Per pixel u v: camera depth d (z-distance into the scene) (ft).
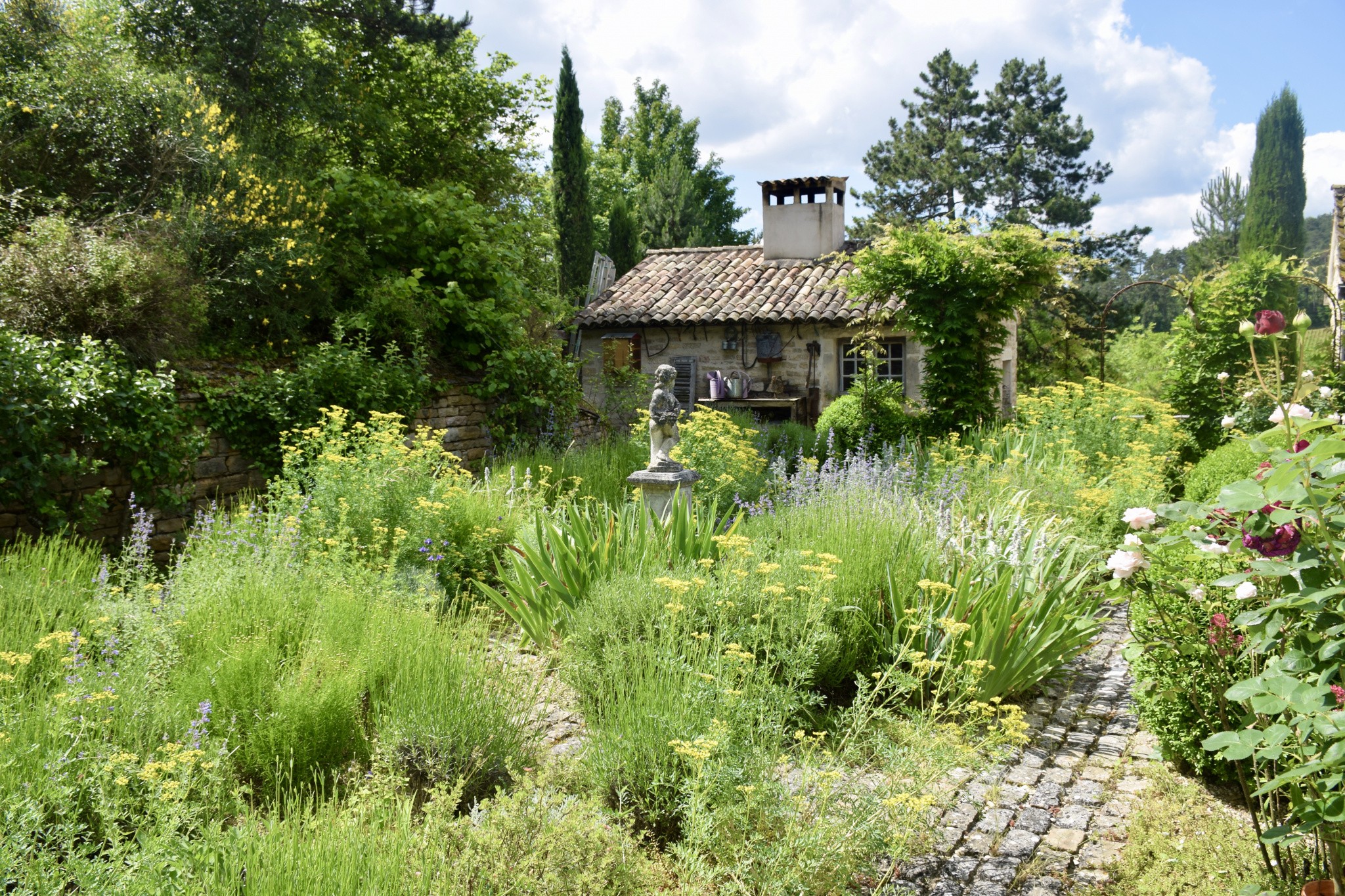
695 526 19.40
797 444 41.75
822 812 9.36
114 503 21.24
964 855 10.89
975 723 11.48
